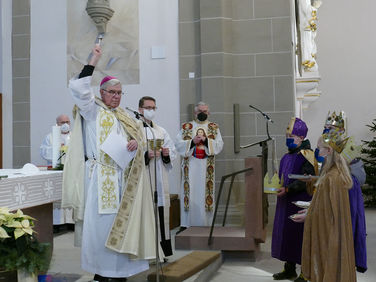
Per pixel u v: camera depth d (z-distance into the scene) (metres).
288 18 7.29
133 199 3.81
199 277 4.36
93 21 7.71
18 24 8.15
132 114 7.66
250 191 5.29
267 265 5.27
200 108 6.70
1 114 8.33
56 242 6.16
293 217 3.51
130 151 3.85
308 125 12.34
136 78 7.70
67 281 4.04
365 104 12.02
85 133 3.92
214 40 7.28
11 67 8.16
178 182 7.50
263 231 5.40
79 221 3.93
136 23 7.73
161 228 4.92
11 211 3.51
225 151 7.20
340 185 3.12
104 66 7.77
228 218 6.91
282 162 4.59
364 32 12.07
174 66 7.61
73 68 7.95
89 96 3.71
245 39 7.39
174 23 7.64
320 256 3.15
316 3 10.91
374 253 5.99
